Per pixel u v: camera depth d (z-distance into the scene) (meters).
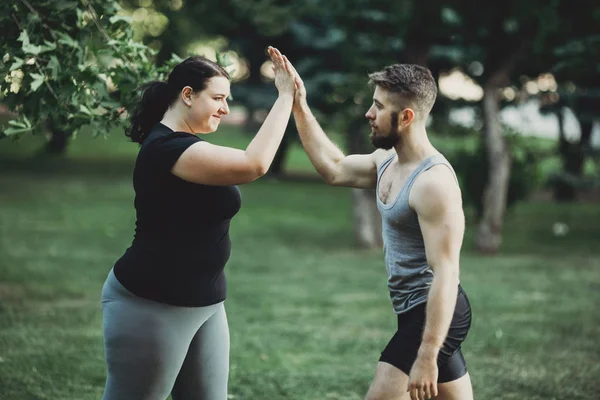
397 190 3.84
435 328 3.59
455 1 12.84
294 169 32.56
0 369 6.43
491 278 11.57
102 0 5.41
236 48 24.20
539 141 18.84
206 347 3.91
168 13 21.42
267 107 22.92
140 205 3.75
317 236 16.19
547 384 6.34
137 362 3.71
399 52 14.13
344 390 6.22
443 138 16.80
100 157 33.06
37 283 10.36
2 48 5.18
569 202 23.33
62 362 6.70
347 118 13.65
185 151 3.64
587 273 12.12
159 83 3.92
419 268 3.80
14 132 4.86
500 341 7.74
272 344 7.60
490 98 13.88
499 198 14.12
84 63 5.21
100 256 12.70
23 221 16.39
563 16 12.73
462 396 3.93
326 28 18.30
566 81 14.24
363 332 8.18
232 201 3.80
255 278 11.39
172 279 3.70
